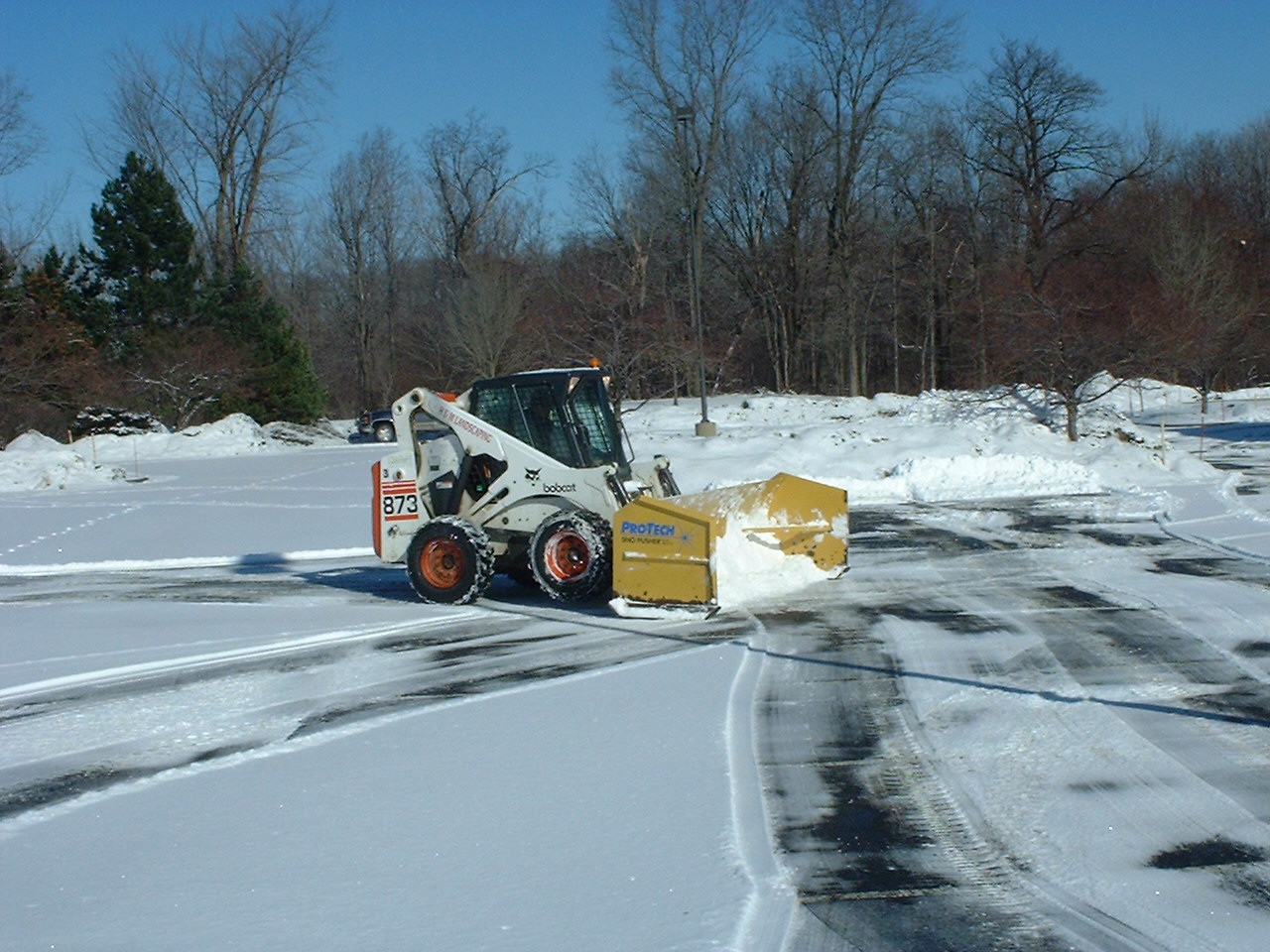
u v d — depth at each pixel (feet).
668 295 174.60
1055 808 19.97
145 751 25.31
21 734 27.07
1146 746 22.99
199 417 160.86
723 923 15.74
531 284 172.55
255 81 186.60
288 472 99.96
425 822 19.86
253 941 15.55
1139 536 55.52
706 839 18.76
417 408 45.60
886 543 56.13
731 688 28.58
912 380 222.48
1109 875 17.33
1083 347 105.81
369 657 34.45
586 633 37.06
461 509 45.42
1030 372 111.34
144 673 33.37
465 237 212.64
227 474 100.68
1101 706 25.86
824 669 30.32
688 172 168.66
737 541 43.24
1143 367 124.47
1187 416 146.30
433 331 203.10
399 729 26.00
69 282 164.76
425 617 41.29
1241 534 54.75
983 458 83.25
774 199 187.73
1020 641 32.91
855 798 20.74
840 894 16.81
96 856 18.92
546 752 23.70
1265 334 174.81
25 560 63.62
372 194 221.05
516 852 18.40
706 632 36.14
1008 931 15.62
